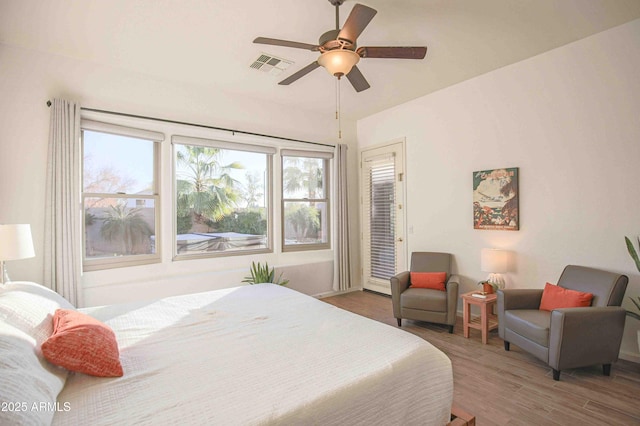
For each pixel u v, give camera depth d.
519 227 3.35
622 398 2.15
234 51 2.98
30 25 2.53
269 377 1.32
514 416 1.98
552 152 3.10
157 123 3.50
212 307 2.27
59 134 2.90
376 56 2.24
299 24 2.56
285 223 4.72
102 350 1.36
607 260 2.79
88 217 3.21
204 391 1.22
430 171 4.20
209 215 4.05
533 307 2.94
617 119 2.73
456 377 2.45
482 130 3.63
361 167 5.20
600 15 2.53
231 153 4.25
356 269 5.24
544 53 3.12
